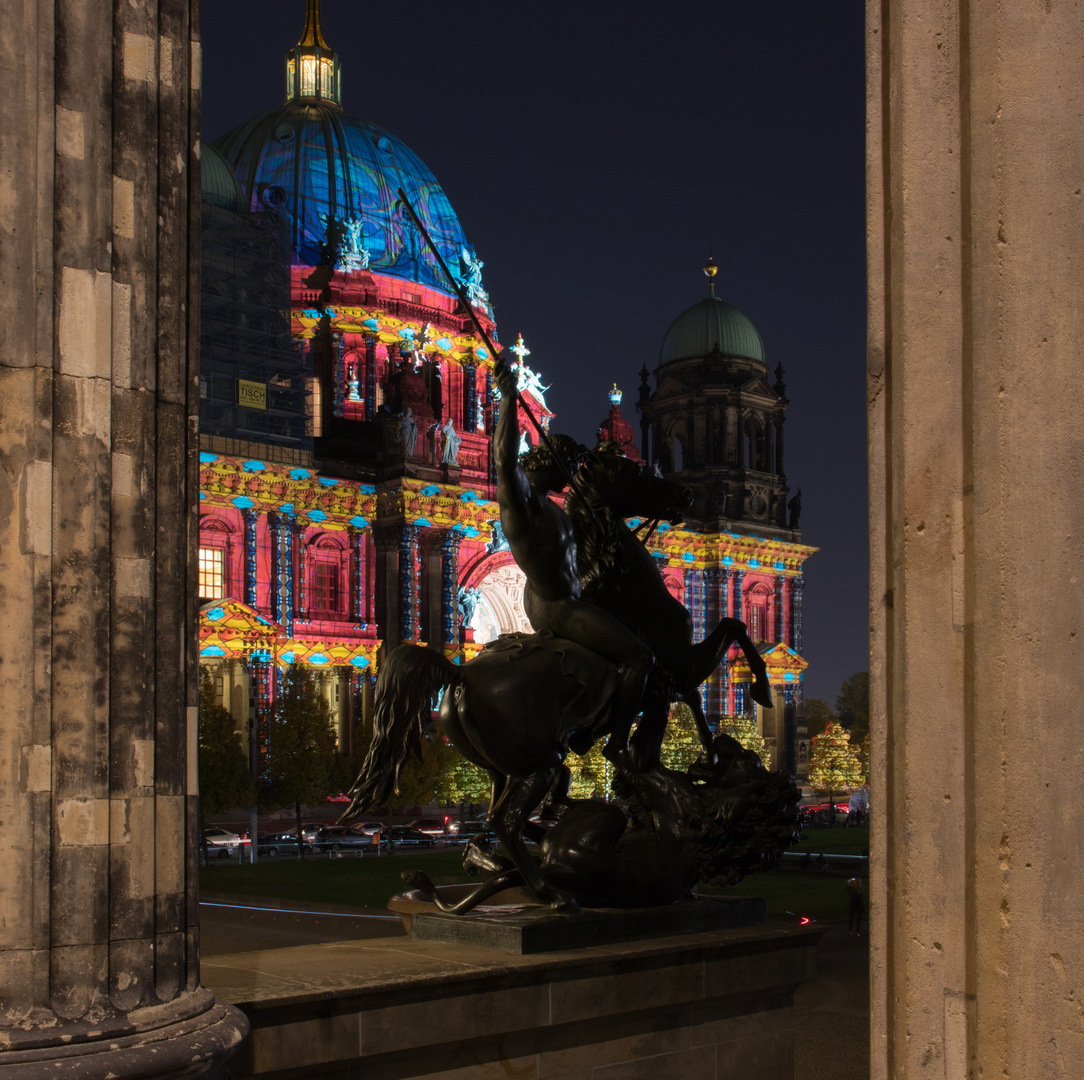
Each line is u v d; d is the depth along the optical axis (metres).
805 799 125.38
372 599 94.81
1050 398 3.60
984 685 3.68
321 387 107.94
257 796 71.06
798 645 123.81
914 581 3.94
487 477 104.12
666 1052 9.27
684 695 10.84
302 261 112.06
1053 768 3.52
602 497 10.58
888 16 4.18
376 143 121.25
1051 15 3.66
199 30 7.24
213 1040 6.32
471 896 9.49
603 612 9.91
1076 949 3.43
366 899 37.44
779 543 122.12
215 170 98.44
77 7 6.46
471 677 9.65
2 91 6.23
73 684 6.18
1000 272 3.71
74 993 6.01
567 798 10.34
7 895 5.90
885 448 4.16
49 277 6.25
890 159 4.14
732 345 124.19
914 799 3.89
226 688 87.62
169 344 6.84
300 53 124.25
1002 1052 3.55
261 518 88.69
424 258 116.50
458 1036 8.07
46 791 6.02
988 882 3.62
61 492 6.23
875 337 4.23
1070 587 3.52
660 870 9.75
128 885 6.30
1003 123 3.73
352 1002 7.65
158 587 6.67
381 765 9.48
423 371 104.00
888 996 3.97
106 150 6.53
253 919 33.06
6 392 6.14
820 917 31.64
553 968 8.48
